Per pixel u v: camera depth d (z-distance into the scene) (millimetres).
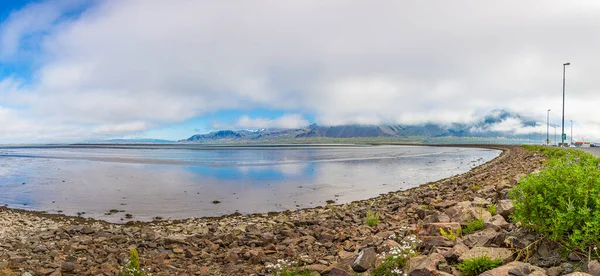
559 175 6977
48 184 38875
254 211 24047
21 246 13047
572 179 6672
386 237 10227
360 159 83438
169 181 40719
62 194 31984
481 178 28453
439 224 9695
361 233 12430
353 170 53281
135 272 9023
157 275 9281
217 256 11125
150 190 33906
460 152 131875
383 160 79062
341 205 24609
